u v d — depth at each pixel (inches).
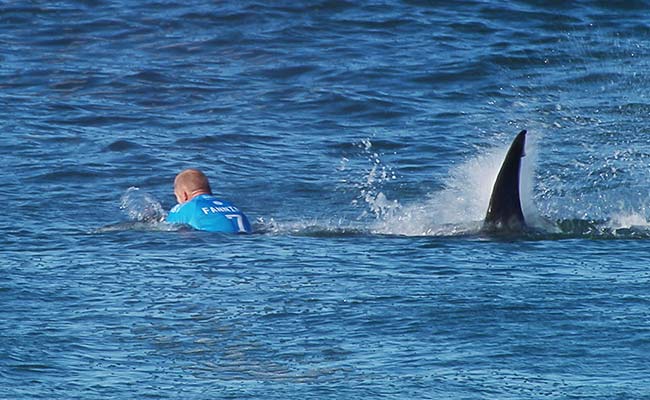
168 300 1353.3
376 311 1302.9
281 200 2046.0
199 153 2337.6
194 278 1451.8
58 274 1472.7
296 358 1159.0
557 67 2935.5
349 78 2844.5
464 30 3191.4
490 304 1321.4
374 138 2445.9
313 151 2364.7
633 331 1221.7
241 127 2512.3
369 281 1430.9
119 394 1065.5
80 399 1051.3
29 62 2952.8
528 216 1820.9
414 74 2871.6
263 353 1174.3
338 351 1176.2
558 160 2247.8
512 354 1158.3
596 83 2817.4
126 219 1893.5
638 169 2186.3
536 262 1533.0
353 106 2657.5
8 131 2439.7
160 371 1125.1
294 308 1317.7
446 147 2375.7
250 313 1301.7
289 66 2930.6
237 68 2928.2
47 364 1136.2
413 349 1178.0
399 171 2213.3
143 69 2898.6
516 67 2933.1
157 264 1525.6
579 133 2449.6
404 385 1080.8
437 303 1326.3
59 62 2955.2
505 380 1090.7
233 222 1754.4
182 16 3260.3
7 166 2203.5
